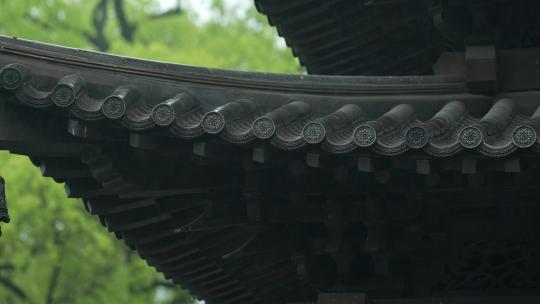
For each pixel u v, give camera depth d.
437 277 14.31
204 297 17.30
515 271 14.48
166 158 12.73
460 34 13.52
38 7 54.09
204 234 14.62
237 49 53.88
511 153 11.55
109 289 49.16
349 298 13.93
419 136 11.62
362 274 14.26
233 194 13.58
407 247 13.88
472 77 13.07
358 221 13.80
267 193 13.30
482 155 11.65
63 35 54.84
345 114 12.53
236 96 12.63
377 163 12.08
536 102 13.20
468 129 11.59
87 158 12.45
